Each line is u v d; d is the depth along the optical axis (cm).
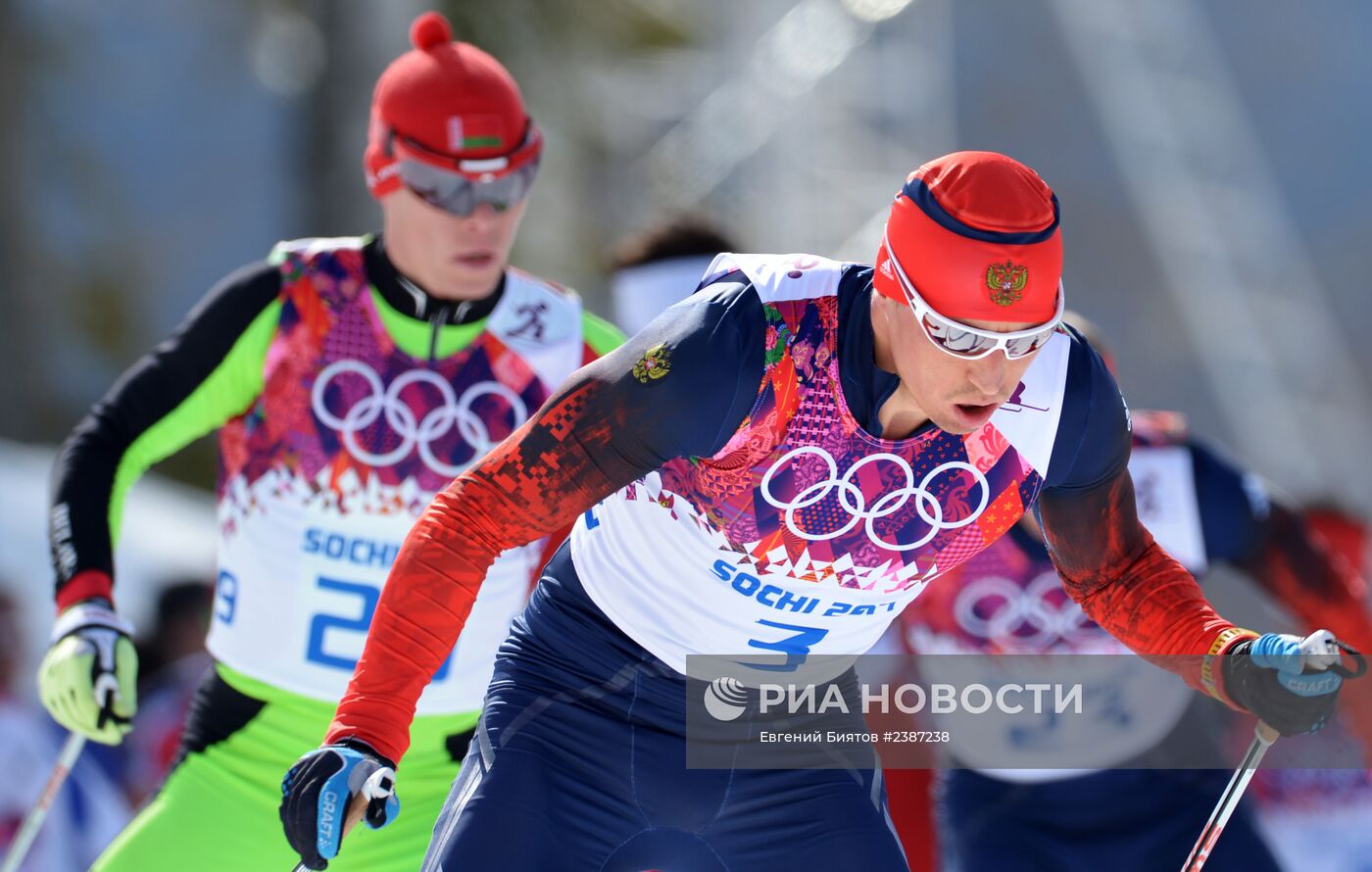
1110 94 4741
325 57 3797
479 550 761
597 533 845
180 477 3666
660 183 3756
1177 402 4381
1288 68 4788
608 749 826
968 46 4809
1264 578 1228
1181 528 1203
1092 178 4691
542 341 1092
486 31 3784
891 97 3634
